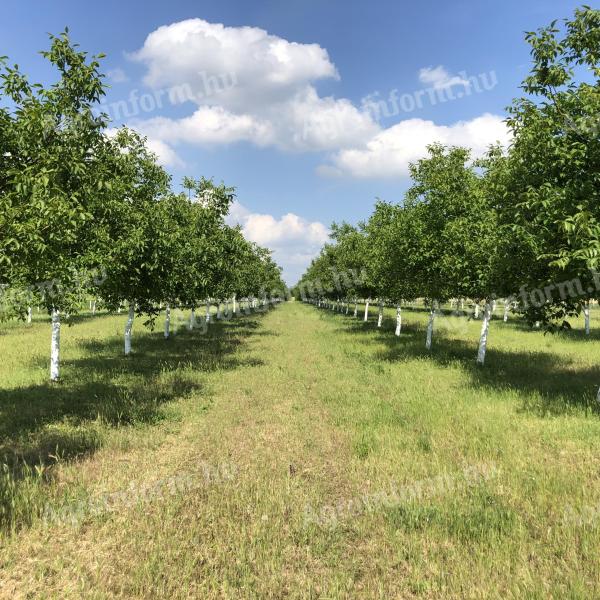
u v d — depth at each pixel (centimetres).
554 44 845
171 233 1365
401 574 383
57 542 427
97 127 907
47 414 814
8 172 551
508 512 461
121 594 354
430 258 1547
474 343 2028
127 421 806
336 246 4297
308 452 668
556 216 779
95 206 946
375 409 890
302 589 362
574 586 344
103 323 2859
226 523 462
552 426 749
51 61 854
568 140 809
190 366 1356
